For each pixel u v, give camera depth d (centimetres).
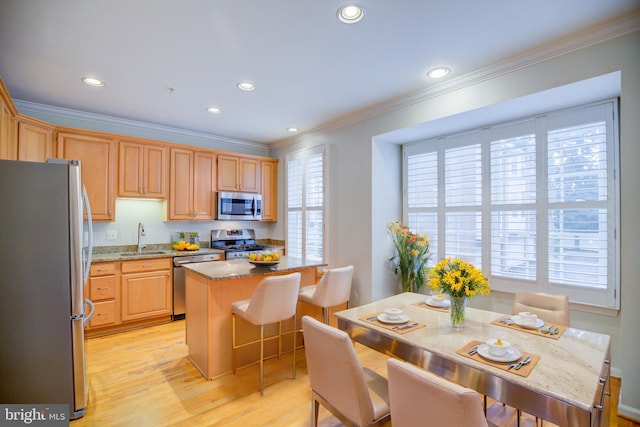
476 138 339
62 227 209
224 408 229
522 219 305
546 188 290
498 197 321
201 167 459
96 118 392
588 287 267
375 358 313
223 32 218
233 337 275
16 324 197
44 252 204
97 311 351
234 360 280
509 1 187
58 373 208
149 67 268
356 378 149
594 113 264
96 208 373
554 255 285
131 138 398
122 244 423
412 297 262
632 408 211
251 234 543
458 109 294
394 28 214
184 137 466
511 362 146
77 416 215
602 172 261
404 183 409
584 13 198
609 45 215
